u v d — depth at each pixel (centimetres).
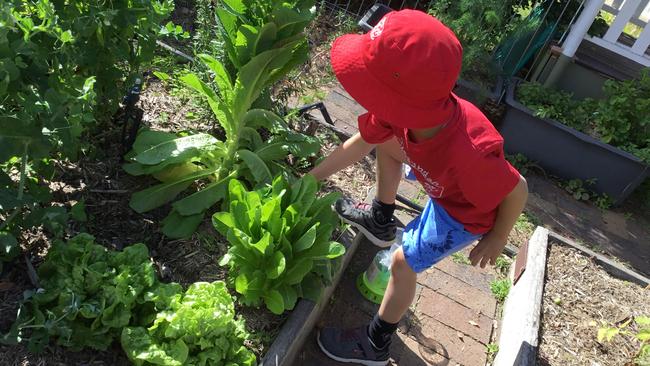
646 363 260
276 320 253
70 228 246
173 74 352
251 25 265
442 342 302
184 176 278
